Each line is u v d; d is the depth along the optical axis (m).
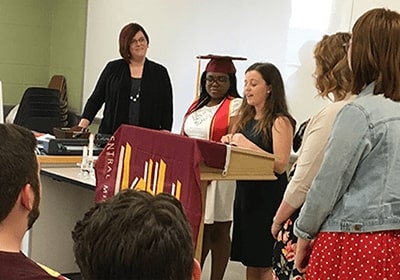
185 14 5.73
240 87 5.14
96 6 6.98
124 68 4.65
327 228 1.91
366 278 1.83
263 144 3.16
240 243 3.28
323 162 1.89
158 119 4.72
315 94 4.47
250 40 5.05
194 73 5.64
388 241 1.83
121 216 1.03
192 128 3.68
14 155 1.30
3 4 7.53
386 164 1.84
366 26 1.91
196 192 2.34
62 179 3.35
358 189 1.87
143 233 1.00
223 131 3.56
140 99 4.62
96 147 3.78
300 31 4.61
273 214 3.19
